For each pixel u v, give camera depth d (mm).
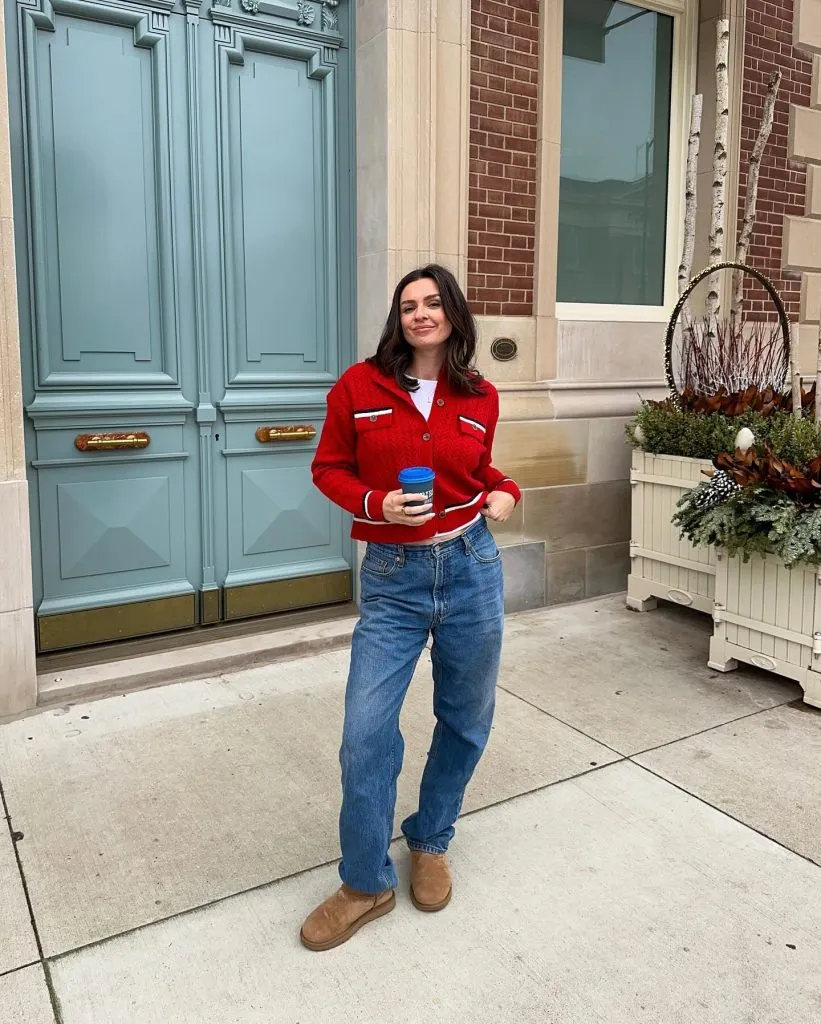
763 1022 1970
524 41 4621
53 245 3656
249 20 3984
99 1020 1962
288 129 4195
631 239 5461
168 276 3906
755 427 4344
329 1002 2020
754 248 5883
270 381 4262
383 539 2135
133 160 3799
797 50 5844
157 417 3963
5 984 2064
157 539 4047
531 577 4984
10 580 3385
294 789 2953
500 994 2047
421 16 4148
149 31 3732
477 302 4648
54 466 3742
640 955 2180
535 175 4754
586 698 3758
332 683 3842
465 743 2328
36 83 3533
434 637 2252
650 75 5430
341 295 4465
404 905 2371
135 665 3822
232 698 3672
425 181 4266
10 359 3285
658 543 4758
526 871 2520
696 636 4566
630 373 5297
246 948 2197
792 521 3543
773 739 3377
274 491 4348
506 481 2291
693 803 2895
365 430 2137
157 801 2867
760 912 2352
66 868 2510
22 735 3303
